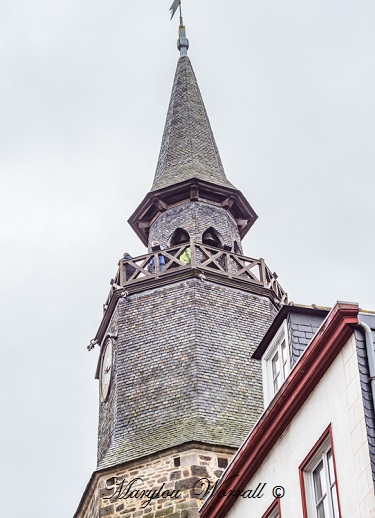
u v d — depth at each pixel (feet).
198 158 141.59
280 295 127.24
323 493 61.16
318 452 61.87
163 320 119.96
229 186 136.77
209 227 133.18
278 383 76.43
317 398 62.85
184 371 114.62
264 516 66.54
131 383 116.26
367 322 61.00
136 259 126.72
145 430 111.24
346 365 60.49
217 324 119.03
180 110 151.02
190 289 121.39
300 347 72.90
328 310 74.33
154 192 135.54
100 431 119.34
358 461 57.11
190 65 159.74
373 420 57.41
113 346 120.57
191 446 105.60
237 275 124.47
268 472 67.21
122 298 123.85
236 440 107.45
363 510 55.62
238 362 116.47
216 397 112.37
